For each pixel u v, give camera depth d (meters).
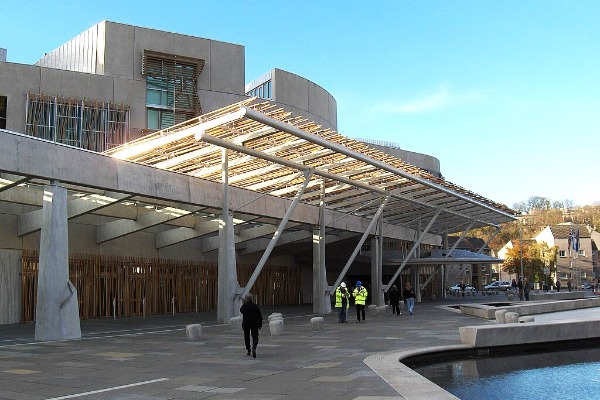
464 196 40.97
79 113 34.88
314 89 54.12
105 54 37.84
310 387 10.01
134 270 32.56
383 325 24.53
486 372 13.69
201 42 41.22
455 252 50.25
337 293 26.64
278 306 44.44
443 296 59.66
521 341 16.70
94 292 29.86
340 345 16.80
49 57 43.88
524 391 11.42
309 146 26.52
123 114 36.44
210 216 32.84
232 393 9.64
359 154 27.92
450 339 18.05
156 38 39.56
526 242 105.12
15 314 26.27
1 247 25.81
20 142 17.92
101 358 14.34
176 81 39.75
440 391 9.10
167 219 29.34
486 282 109.12
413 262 46.38
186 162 26.94
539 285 87.50
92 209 25.05
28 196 24.94
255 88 52.69
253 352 14.21
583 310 36.91
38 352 15.58
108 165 21.42
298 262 49.41
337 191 35.91
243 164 27.77
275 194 33.25
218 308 26.38
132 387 10.29
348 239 47.78
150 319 29.33
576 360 15.96
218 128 22.94
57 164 19.17
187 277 36.41
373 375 11.07
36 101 33.44
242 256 43.03
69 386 10.44
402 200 39.53
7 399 9.27
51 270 18.83
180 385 10.46
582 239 108.25
